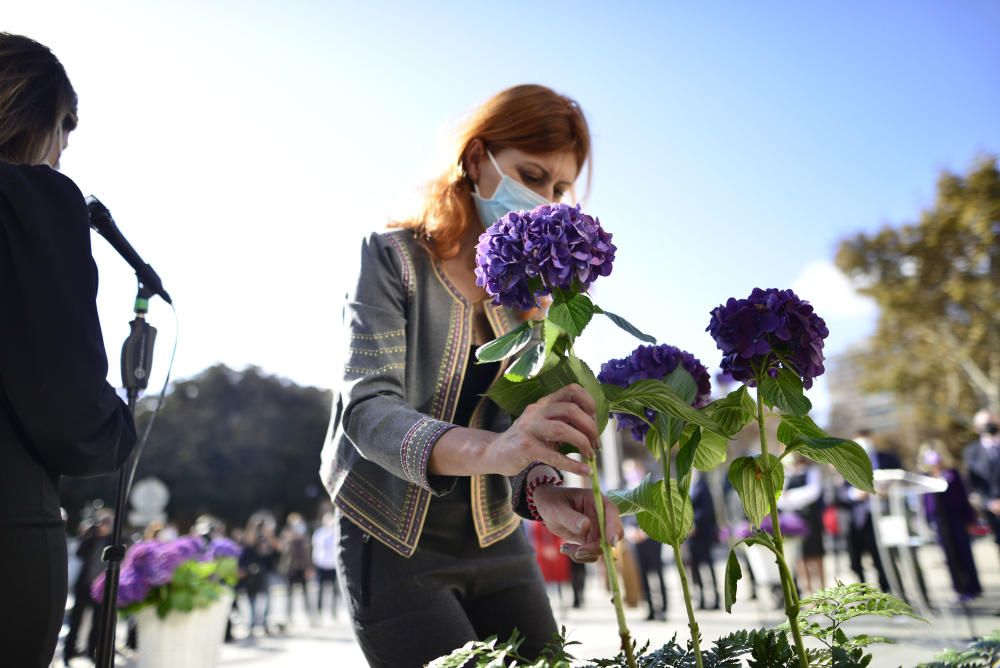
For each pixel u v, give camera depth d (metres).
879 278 25.30
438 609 1.53
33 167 1.38
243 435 52.03
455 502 1.60
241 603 15.05
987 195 22.88
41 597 1.26
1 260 1.27
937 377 27.73
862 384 29.48
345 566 1.59
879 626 6.19
